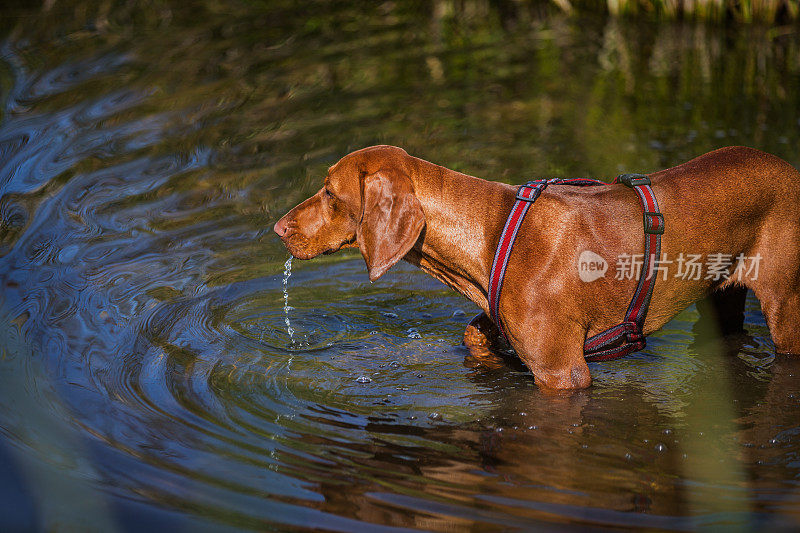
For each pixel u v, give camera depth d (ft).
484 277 12.44
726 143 21.66
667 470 10.18
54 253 16.69
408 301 16.08
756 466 10.27
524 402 12.13
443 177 12.39
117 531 8.71
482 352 13.87
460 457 10.53
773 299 12.70
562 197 12.14
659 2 34.63
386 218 11.90
